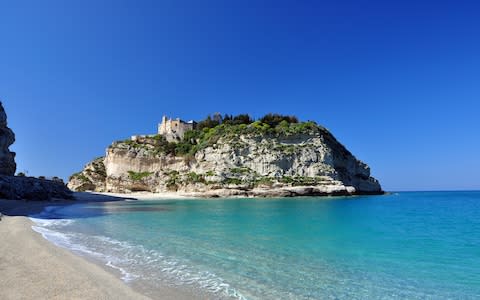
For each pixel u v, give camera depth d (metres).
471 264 13.30
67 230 20.88
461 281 10.98
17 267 10.61
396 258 14.27
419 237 20.05
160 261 12.95
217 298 8.88
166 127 117.19
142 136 107.88
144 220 28.39
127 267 11.88
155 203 57.25
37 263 11.14
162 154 98.19
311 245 17.03
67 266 10.89
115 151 99.62
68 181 112.44
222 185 79.69
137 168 97.88
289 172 83.06
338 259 13.96
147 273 11.16
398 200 71.00
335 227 24.44
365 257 14.39
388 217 32.81
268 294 9.34
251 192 77.38
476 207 49.50
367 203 56.34
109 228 22.62
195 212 37.62
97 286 9.01
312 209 42.44
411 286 10.40
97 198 69.25
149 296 8.84
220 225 25.11
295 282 10.56
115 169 98.25
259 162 84.12
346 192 80.19
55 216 30.17
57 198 58.28
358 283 10.59
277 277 11.07
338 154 95.81
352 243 17.80
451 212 39.84
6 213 29.06
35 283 9.05
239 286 9.98
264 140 88.75
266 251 15.37
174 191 87.69
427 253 15.37
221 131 98.50
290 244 17.23
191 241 17.73
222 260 13.37
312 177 81.56
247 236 19.75
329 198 72.62
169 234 20.19
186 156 93.69
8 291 8.34
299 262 13.27
